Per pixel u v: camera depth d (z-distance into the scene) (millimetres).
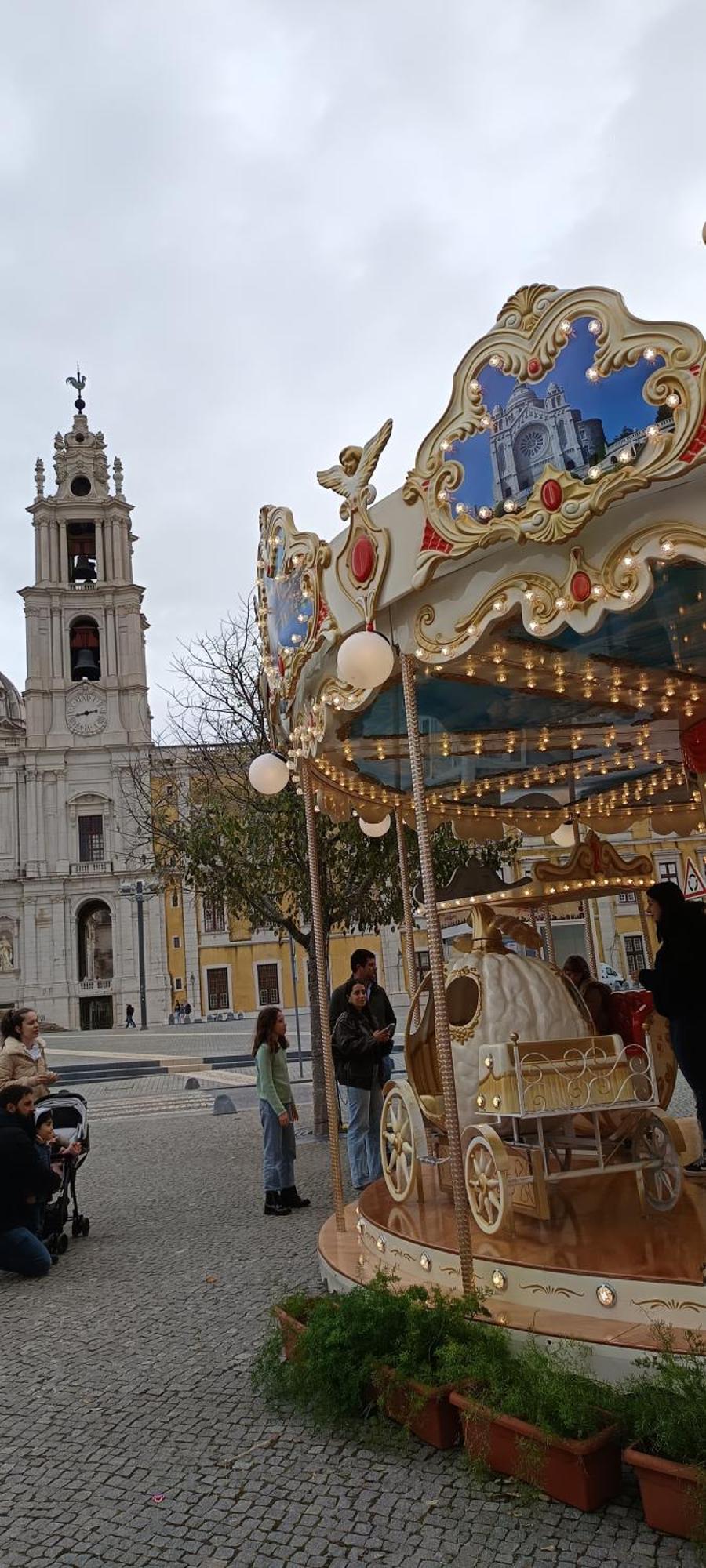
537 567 4387
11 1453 4383
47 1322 6293
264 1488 3869
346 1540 3455
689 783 9430
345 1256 6055
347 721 6781
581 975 8352
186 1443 4336
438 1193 6594
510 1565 3209
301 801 12594
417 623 4969
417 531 4824
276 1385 4672
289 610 6102
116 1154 13281
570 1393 3639
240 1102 18422
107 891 54062
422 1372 4148
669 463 3818
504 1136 6043
